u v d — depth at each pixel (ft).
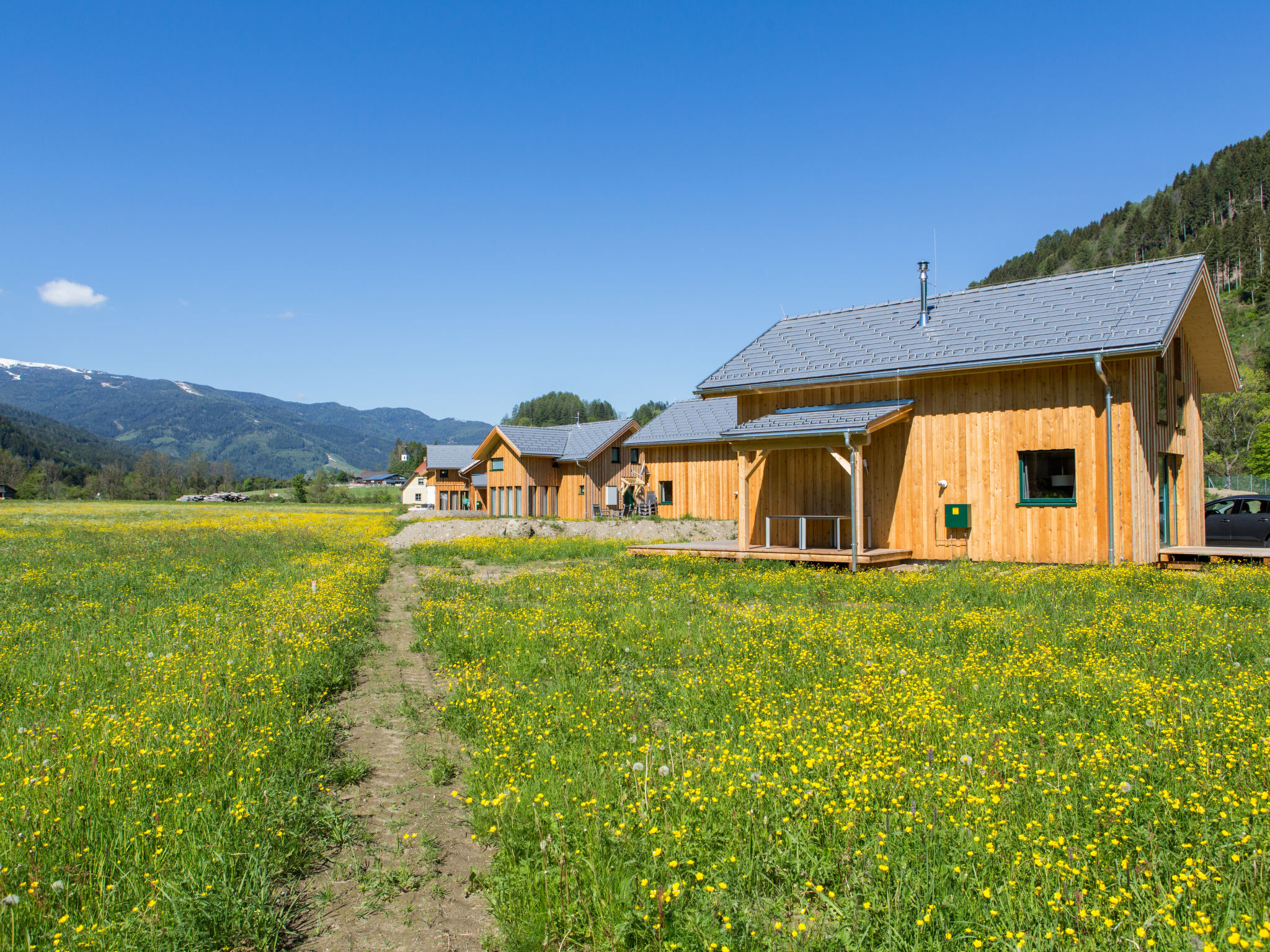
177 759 15.99
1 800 13.69
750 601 39.29
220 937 10.81
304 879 13.09
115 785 14.56
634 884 11.38
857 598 39.14
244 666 24.17
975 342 51.34
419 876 13.12
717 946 9.89
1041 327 49.47
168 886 11.27
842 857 11.61
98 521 133.39
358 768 17.42
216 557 62.69
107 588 42.78
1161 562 48.67
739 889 11.12
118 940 10.16
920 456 53.26
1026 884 10.77
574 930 10.87
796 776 14.42
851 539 49.06
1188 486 58.34
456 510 180.34
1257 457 167.84
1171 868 10.99
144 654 26.04
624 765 15.48
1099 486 46.34
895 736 16.63
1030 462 49.34
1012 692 20.02
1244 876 10.66
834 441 50.57
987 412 50.62
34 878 11.24
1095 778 13.94
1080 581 39.40
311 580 45.98
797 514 59.16
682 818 12.85
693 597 39.27
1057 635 27.04
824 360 57.62
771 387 58.13
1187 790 13.14
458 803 16.22
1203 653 23.40
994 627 28.58
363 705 23.34
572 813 13.61
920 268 58.39
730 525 91.25
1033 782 14.07
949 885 11.04
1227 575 39.83
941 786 13.67
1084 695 19.34
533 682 23.91
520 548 72.54
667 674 24.23
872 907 10.46
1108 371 45.96
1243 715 16.65
